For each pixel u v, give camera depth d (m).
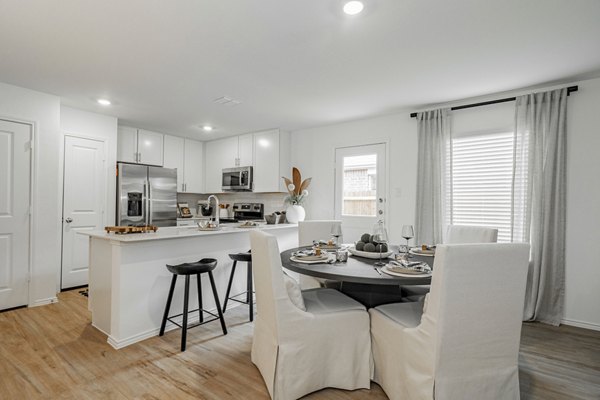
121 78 2.94
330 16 1.95
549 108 3.01
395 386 1.75
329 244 2.82
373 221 4.23
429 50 2.38
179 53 2.45
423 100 3.52
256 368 2.14
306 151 4.93
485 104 3.41
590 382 2.03
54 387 1.90
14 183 3.16
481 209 3.45
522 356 2.37
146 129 4.94
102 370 2.09
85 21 2.01
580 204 2.93
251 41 2.26
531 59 2.52
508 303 1.56
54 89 3.23
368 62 2.59
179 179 5.44
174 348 2.41
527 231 3.08
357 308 2.01
